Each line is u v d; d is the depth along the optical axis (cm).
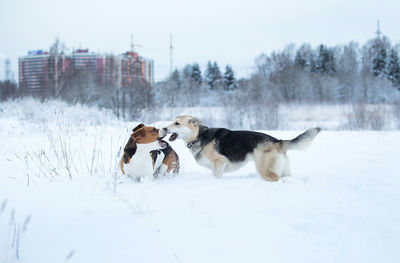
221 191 381
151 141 434
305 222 276
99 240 236
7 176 444
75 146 692
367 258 216
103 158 608
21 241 232
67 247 224
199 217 288
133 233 250
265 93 2938
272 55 6247
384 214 296
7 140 722
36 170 488
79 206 320
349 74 4194
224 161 493
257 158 469
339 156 651
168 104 1778
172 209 312
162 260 208
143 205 324
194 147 521
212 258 212
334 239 245
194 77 5903
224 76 5422
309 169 553
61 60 3067
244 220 281
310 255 219
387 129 1245
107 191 379
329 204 328
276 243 237
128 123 1134
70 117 1037
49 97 2142
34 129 865
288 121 1631
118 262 203
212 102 3294
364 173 477
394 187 394
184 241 238
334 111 2066
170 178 479
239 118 1510
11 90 2744
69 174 448
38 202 330
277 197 355
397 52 5128
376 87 3959
